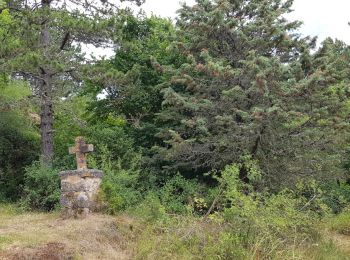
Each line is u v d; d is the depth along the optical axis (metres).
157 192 14.64
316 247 10.69
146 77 18.12
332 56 14.84
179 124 16.84
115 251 9.53
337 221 14.00
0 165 16.92
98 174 12.06
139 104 18.02
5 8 16.89
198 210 13.57
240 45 15.77
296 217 10.49
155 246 9.50
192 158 15.99
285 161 14.74
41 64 14.30
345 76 14.36
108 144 15.93
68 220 10.96
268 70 13.36
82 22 15.05
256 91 13.92
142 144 17.42
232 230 9.79
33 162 15.46
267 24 15.12
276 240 9.70
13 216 12.11
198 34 15.75
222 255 9.09
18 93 17.64
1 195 15.84
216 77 14.49
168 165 16.38
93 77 15.40
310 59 14.48
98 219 11.00
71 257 8.51
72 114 16.48
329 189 17.05
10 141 17.55
